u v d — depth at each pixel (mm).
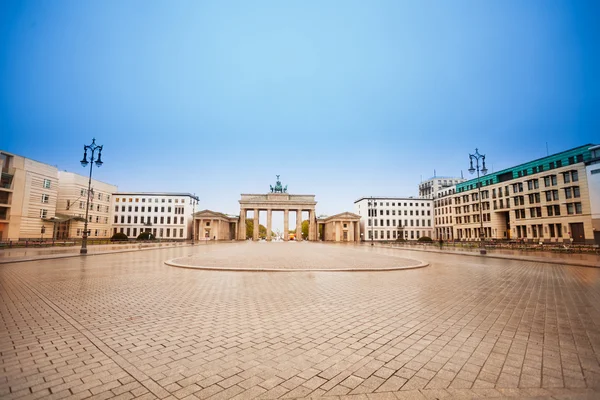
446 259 26172
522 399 3830
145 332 6375
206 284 12305
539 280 13703
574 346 5609
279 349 5457
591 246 34875
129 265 19500
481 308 8438
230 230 126312
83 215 78625
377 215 103562
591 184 52375
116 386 4125
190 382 4246
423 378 4391
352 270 16750
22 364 4785
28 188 58438
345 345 5648
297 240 104750
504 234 74875
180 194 98312
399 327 6730
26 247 39750
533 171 65750
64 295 10086
